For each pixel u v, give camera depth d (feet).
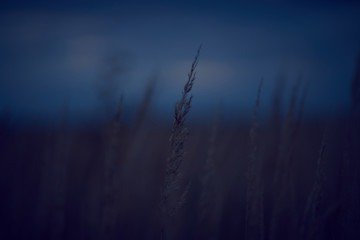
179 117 4.75
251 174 6.10
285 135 7.21
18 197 11.21
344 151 6.11
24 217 10.95
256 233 6.00
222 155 8.93
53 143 10.44
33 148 12.46
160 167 11.26
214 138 7.73
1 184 11.73
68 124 9.78
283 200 6.92
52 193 10.21
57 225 9.36
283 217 7.70
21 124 12.31
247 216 6.06
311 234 5.56
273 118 8.63
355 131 6.17
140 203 10.53
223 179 9.04
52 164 10.14
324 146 5.63
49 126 10.62
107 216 7.95
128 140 9.74
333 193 6.68
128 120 9.80
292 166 7.11
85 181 11.31
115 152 7.97
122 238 9.64
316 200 5.63
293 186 7.18
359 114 6.26
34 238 10.16
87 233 9.87
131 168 9.93
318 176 5.64
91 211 9.41
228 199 9.92
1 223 10.60
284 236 7.56
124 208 9.70
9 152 11.99
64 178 9.55
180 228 8.55
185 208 8.96
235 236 9.41
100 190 9.43
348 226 5.65
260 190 6.09
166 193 4.87
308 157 8.32
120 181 9.60
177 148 4.80
